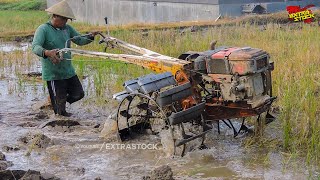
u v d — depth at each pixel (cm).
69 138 756
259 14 2473
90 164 653
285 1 2631
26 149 709
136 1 3092
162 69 720
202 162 648
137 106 713
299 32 1784
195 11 2659
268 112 743
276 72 1012
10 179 594
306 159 639
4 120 858
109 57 768
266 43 1551
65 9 850
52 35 852
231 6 2559
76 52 800
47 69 858
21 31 2333
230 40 1669
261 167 626
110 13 3378
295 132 726
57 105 870
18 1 4916
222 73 677
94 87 1053
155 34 1809
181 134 667
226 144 708
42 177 584
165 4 2861
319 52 1255
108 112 902
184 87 668
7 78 1210
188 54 732
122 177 608
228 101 688
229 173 612
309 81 909
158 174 584
